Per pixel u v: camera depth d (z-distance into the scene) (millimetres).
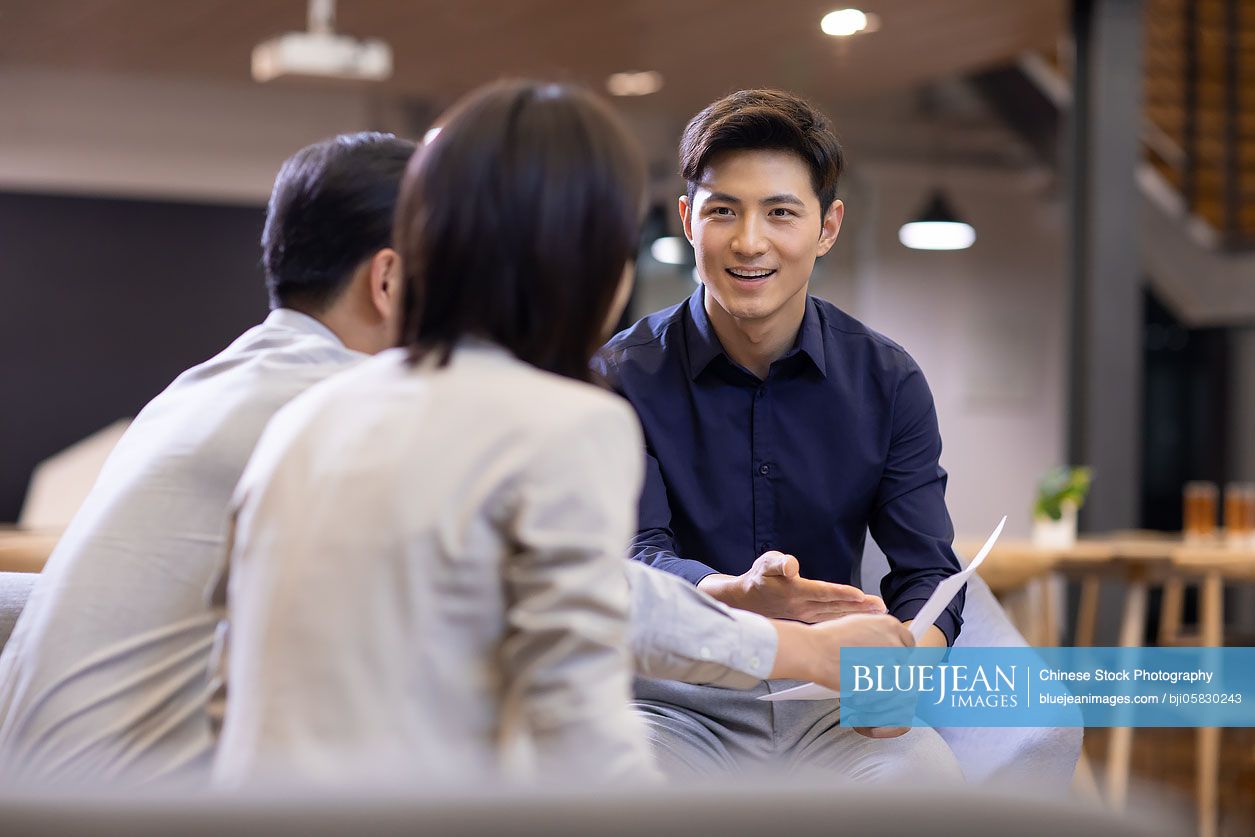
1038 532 8227
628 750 1833
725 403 3701
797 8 10844
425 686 1819
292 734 1793
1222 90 14680
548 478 1864
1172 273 13945
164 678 2518
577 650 1826
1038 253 18359
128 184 15008
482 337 2021
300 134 15648
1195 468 16094
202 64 12617
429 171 2027
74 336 14633
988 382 18125
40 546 4086
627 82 13320
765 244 3406
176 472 2561
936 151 17734
